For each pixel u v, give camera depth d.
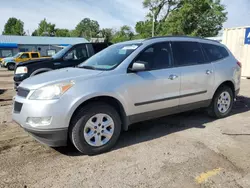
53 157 3.42
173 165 3.17
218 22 42.12
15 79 7.47
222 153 3.51
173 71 4.19
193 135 4.24
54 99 3.15
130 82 3.69
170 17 38.84
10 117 5.37
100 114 3.49
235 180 2.80
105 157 3.42
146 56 4.00
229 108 5.36
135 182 2.79
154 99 3.98
